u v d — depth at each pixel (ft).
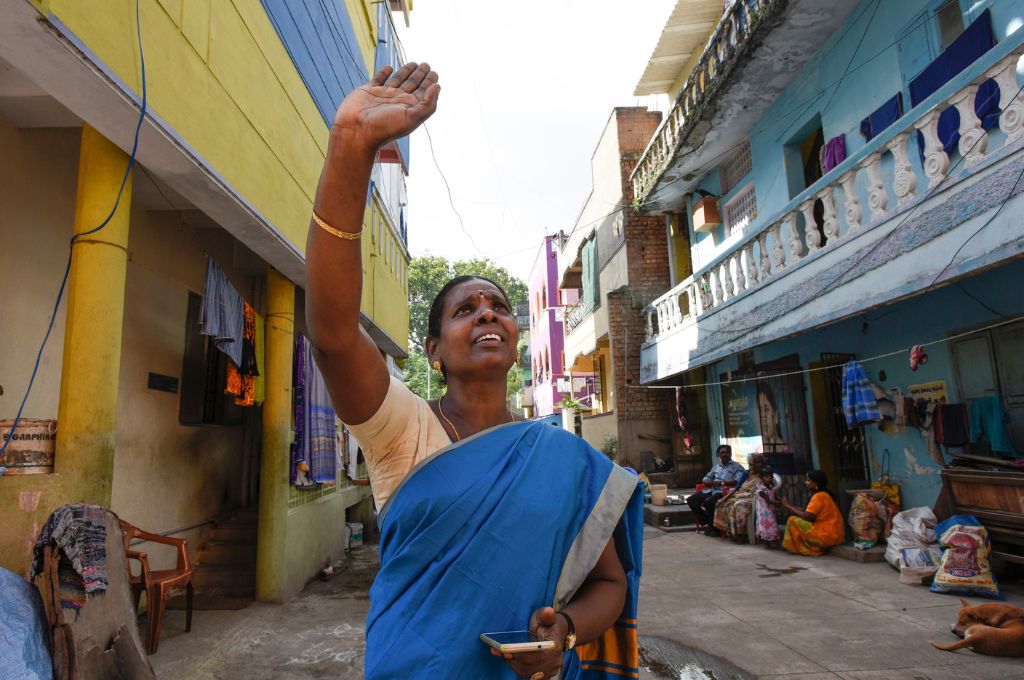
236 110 16.33
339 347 3.69
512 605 3.60
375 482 4.17
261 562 21.11
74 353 11.87
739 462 40.78
